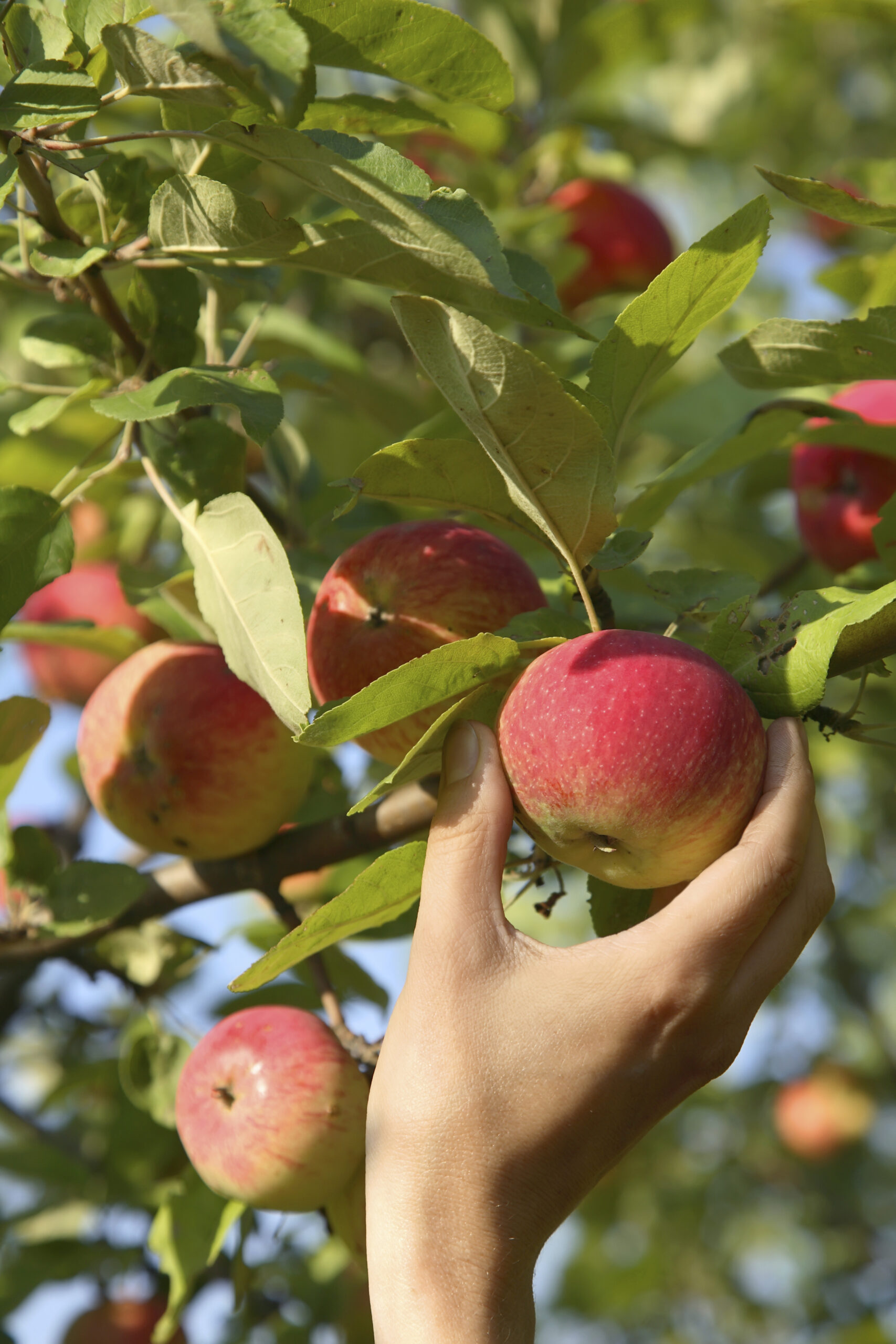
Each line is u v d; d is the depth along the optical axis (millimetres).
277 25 894
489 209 2658
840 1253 4035
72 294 1562
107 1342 2166
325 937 1205
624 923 1371
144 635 2369
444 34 1199
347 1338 2357
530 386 1043
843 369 1442
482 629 1311
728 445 1652
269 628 1196
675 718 1051
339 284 2680
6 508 1403
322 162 1084
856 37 4371
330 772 1875
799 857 1084
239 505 1298
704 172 4301
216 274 1595
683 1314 4320
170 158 1893
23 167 1330
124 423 1508
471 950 1110
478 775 1142
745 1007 1114
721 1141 4199
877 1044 3861
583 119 3061
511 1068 1092
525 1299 1132
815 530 1984
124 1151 1968
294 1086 1384
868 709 3104
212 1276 2275
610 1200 3977
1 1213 2426
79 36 1212
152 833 1570
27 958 1606
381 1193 1119
